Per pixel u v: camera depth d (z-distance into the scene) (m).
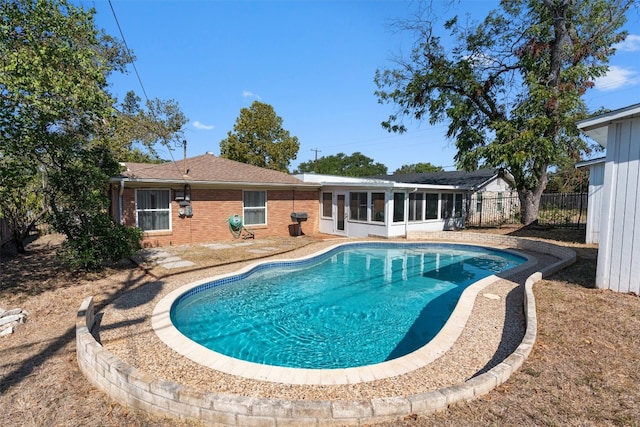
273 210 15.21
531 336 3.87
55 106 6.44
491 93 16.41
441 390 2.79
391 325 5.87
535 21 14.84
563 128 14.08
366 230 14.80
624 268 5.46
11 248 11.66
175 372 3.60
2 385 3.50
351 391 3.21
